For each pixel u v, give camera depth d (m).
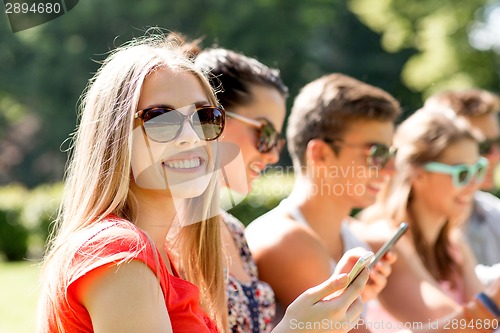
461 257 7.33
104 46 42.19
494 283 5.18
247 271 5.33
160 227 3.79
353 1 47.41
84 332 3.34
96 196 3.50
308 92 5.91
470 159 6.89
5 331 11.89
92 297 3.26
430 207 6.84
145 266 3.30
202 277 4.26
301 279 5.44
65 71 43.16
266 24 44.44
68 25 42.03
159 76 3.67
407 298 6.16
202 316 3.76
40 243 24.23
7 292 15.38
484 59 39.62
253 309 5.12
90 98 3.65
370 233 6.42
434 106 7.92
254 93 5.50
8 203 24.39
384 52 50.03
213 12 42.84
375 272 4.71
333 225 5.75
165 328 3.31
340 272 4.03
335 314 3.68
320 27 49.31
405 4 43.38
